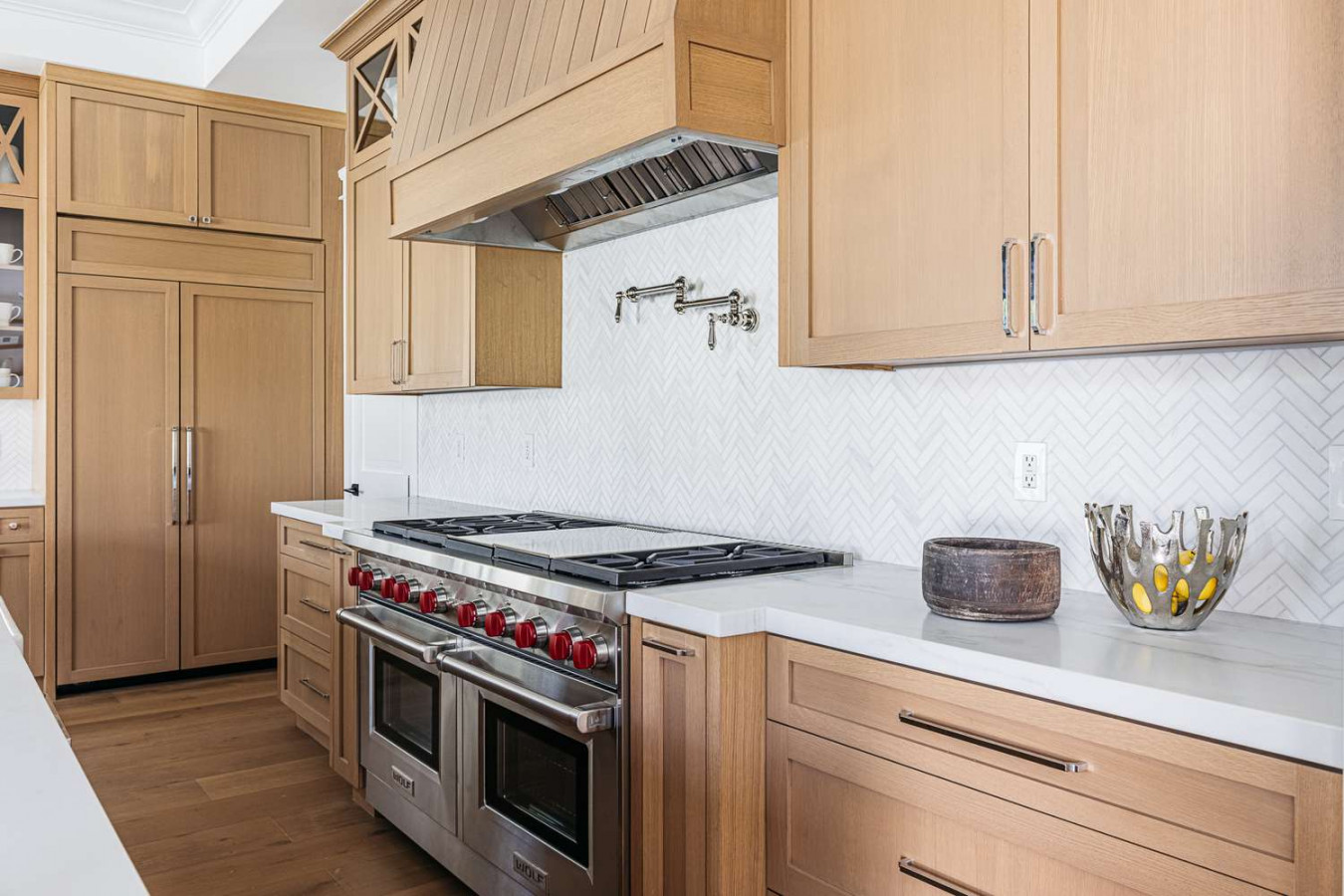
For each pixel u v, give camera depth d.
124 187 4.34
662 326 2.81
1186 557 1.49
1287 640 1.43
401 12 3.27
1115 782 1.20
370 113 3.60
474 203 2.46
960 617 1.57
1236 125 1.30
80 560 4.31
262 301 4.71
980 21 1.63
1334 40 1.21
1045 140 1.52
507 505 3.59
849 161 1.87
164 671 4.50
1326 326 1.22
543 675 2.12
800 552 2.23
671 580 1.98
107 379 4.35
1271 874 1.06
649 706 1.82
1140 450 1.76
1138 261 1.41
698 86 1.87
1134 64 1.42
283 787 3.24
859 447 2.26
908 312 1.75
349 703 3.14
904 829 1.48
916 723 1.43
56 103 4.17
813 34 1.94
